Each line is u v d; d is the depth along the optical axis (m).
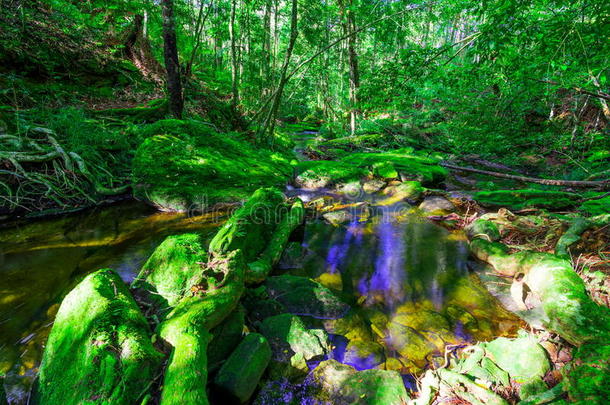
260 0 13.04
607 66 2.64
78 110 6.46
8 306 2.74
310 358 2.36
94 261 3.53
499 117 7.25
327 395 2.05
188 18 14.33
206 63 20.53
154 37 15.03
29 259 3.52
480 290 3.31
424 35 18.00
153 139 5.84
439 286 3.41
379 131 12.28
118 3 11.05
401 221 5.24
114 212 5.09
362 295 3.26
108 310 2.10
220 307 2.35
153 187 5.24
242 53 15.29
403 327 2.77
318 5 12.05
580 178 6.82
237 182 5.94
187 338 2.01
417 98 9.74
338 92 22.28
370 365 2.36
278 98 9.09
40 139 5.29
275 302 2.89
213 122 9.99
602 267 3.07
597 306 2.35
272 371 2.23
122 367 1.79
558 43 2.60
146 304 2.62
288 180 6.98
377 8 7.99
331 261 3.92
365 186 6.95
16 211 4.53
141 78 10.59
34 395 1.90
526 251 3.48
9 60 6.98
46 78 7.64
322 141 13.06
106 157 6.03
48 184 4.82
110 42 10.86
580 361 1.99
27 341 2.37
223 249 3.15
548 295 2.63
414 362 2.39
